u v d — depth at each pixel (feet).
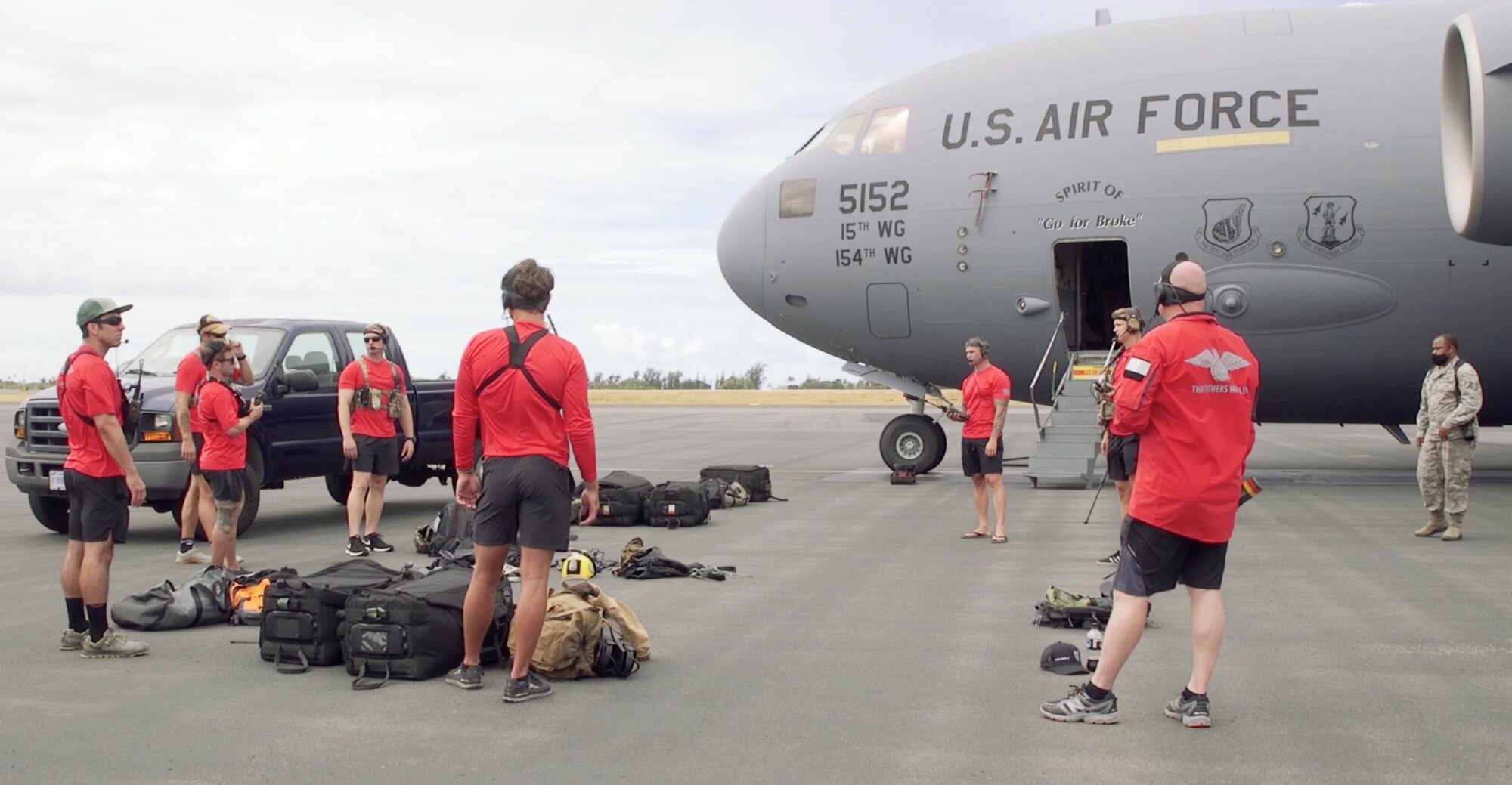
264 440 37.52
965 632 22.68
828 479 55.88
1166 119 47.26
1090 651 20.29
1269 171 45.85
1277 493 46.47
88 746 15.93
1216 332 16.21
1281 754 15.31
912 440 54.29
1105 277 54.65
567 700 18.11
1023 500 45.16
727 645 21.67
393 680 19.25
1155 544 16.22
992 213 49.49
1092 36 50.85
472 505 18.83
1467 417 32.96
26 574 30.25
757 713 17.34
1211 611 16.46
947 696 18.20
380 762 15.23
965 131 50.44
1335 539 34.17
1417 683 18.72
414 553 34.04
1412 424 53.11
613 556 32.55
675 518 38.32
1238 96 46.65
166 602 23.43
